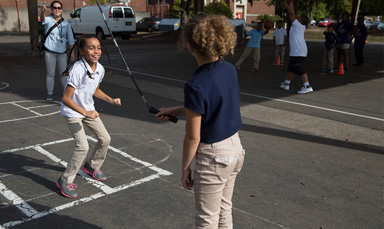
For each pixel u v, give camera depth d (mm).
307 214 3379
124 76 10789
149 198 3619
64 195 3609
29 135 5395
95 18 24875
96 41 3309
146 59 15312
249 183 3979
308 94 8852
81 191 3732
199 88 1990
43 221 3178
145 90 8875
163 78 10695
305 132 5863
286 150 5031
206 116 2064
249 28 41344
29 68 11742
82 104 3527
